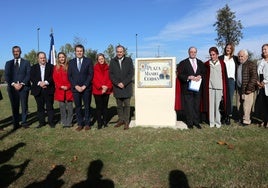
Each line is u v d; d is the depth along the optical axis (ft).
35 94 32.32
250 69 30.68
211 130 29.19
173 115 31.27
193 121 31.12
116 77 30.71
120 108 31.94
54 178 19.45
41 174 20.11
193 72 30.27
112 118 37.68
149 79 31.65
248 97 31.24
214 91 30.58
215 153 22.67
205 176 18.85
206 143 25.02
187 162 21.12
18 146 25.95
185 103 30.58
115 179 19.04
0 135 29.68
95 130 30.55
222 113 33.04
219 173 19.19
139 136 27.61
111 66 30.89
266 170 19.40
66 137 28.27
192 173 19.35
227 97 30.96
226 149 23.49
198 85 29.96
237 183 17.81
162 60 31.24
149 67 31.60
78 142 26.53
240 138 26.43
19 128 32.60
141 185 18.16
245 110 31.48
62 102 32.27
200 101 31.01
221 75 30.53
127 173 19.80
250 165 20.27
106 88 31.04
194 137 26.84
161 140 26.12
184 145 24.61
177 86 31.19
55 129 31.55
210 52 30.55
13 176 19.89
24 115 32.60
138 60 31.81
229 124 31.94
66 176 19.72
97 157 22.66
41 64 32.30
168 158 21.94
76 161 22.08
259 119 34.47
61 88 32.01
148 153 23.07
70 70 30.81
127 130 30.07
